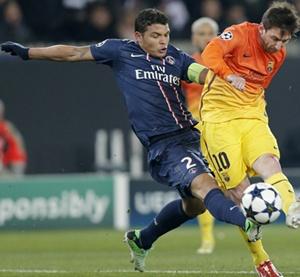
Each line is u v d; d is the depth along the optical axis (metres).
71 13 73.12
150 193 64.38
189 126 33.56
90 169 67.38
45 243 54.56
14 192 63.12
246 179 33.12
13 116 66.88
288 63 67.44
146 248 35.66
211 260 41.97
